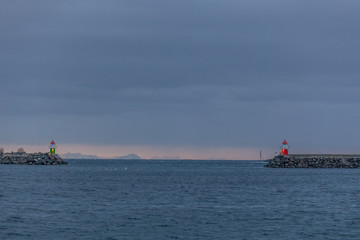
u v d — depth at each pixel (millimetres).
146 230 53500
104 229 53812
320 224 57531
